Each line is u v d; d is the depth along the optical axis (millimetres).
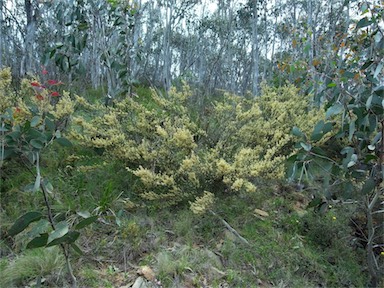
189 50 11164
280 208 3182
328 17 6410
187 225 2701
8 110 2070
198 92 4230
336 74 2812
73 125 3639
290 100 3877
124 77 4051
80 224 1613
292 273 2465
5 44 5953
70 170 3213
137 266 2305
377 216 2957
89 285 2074
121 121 3383
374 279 2459
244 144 3217
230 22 8836
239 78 9133
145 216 2807
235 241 2643
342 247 2746
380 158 2158
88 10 3926
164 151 3002
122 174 3236
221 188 2994
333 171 2375
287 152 3430
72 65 3791
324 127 2293
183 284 2189
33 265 2102
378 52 2262
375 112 2121
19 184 2898
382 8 2488
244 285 2264
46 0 4578
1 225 2434
